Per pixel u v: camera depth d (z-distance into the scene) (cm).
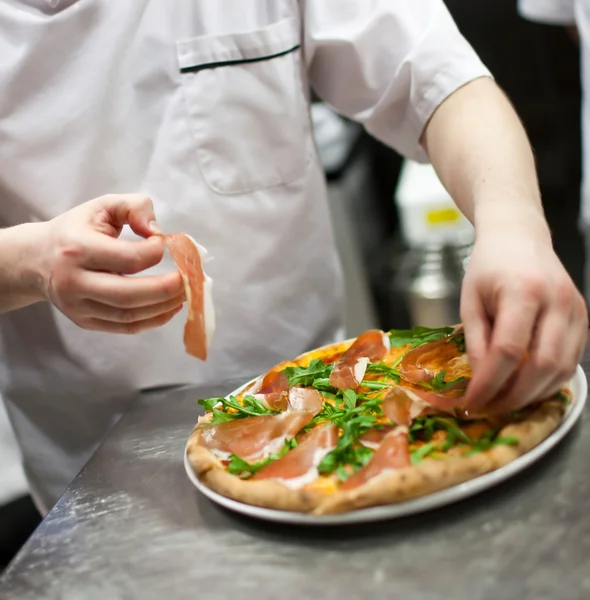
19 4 87
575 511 52
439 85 83
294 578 51
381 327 204
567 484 55
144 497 66
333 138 183
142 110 90
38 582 56
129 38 87
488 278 59
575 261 221
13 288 69
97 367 94
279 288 100
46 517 65
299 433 64
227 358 98
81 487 70
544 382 56
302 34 98
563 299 57
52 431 100
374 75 92
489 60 211
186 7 90
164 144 90
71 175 88
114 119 88
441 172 81
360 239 178
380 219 220
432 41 85
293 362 81
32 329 95
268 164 95
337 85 98
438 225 190
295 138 96
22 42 85
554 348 56
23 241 66
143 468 71
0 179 88
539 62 207
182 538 58
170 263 93
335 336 109
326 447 59
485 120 77
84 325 67
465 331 60
